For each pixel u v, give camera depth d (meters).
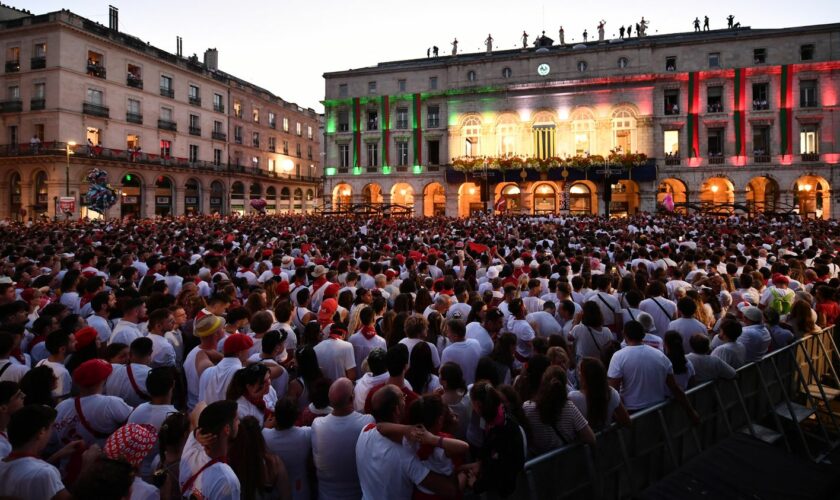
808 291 9.56
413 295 8.61
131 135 47.72
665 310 7.58
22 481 3.35
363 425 4.11
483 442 3.88
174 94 52.22
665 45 45.38
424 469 3.52
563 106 47.25
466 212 53.62
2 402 3.95
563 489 4.24
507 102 48.69
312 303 9.15
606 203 43.69
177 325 7.00
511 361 5.86
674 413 5.36
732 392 6.14
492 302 8.75
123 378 5.11
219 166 56.81
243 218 38.06
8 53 43.41
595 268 11.22
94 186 37.50
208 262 11.34
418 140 51.16
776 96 43.22
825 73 42.31
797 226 25.42
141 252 13.10
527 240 16.48
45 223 29.66
